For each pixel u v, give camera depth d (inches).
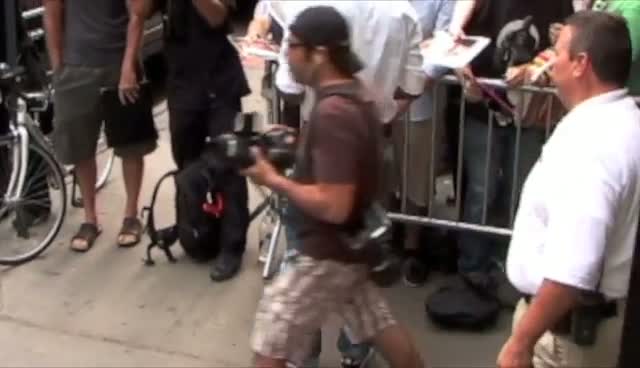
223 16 175.9
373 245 120.8
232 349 161.0
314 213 116.7
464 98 163.5
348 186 115.0
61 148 190.2
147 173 227.9
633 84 142.9
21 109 188.4
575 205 92.8
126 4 182.9
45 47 208.4
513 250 102.0
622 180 93.4
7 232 194.2
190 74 179.8
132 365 156.2
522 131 164.2
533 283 99.7
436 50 153.4
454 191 184.1
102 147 224.1
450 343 163.3
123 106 187.3
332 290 121.6
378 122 118.9
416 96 151.7
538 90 154.5
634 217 95.6
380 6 138.8
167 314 171.5
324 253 119.9
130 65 183.2
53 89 192.5
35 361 156.7
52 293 177.3
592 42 96.6
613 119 95.2
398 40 140.6
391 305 174.2
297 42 116.0
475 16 161.2
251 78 279.1
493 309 166.7
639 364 97.2
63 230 201.0
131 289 179.5
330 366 156.7
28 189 193.6
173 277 183.8
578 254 92.5
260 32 164.4
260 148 121.7
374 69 139.8
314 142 116.0
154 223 197.3
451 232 181.9
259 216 201.8
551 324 95.8
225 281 182.1
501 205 172.4
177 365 156.6
